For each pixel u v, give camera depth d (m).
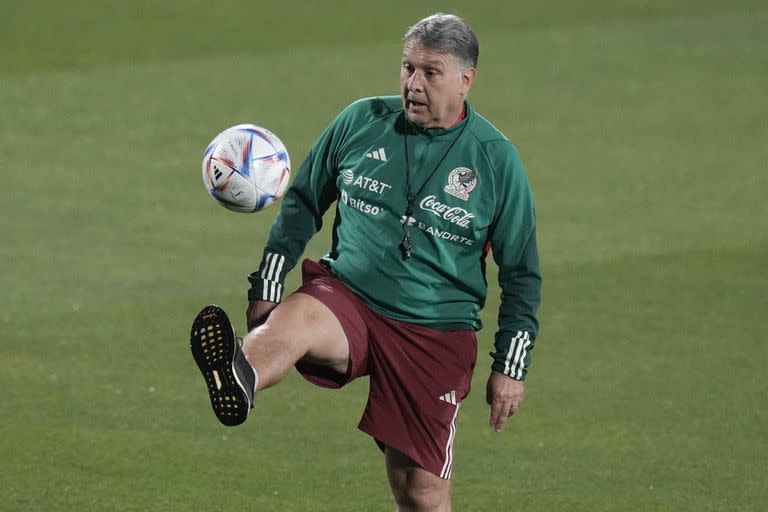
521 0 66.00
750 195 38.84
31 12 57.75
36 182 37.59
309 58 53.59
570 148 43.47
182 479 20.00
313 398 23.88
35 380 23.95
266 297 16.55
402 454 16.78
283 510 19.06
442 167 16.12
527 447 21.98
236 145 16.62
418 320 16.31
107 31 55.97
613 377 25.30
